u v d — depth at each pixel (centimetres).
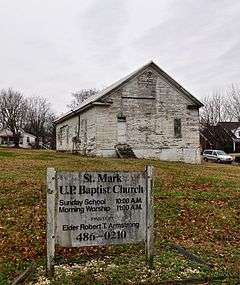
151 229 726
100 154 3309
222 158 4716
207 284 657
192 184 1711
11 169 2066
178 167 2639
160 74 3503
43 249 832
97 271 705
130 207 714
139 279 668
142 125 3444
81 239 684
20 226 991
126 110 3400
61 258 786
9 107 10044
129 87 3409
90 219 688
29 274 683
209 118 8312
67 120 4216
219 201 1363
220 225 1073
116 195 704
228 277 686
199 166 3006
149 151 3456
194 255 795
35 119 10406
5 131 10281
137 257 792
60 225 674
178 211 1188
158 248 857
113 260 774
